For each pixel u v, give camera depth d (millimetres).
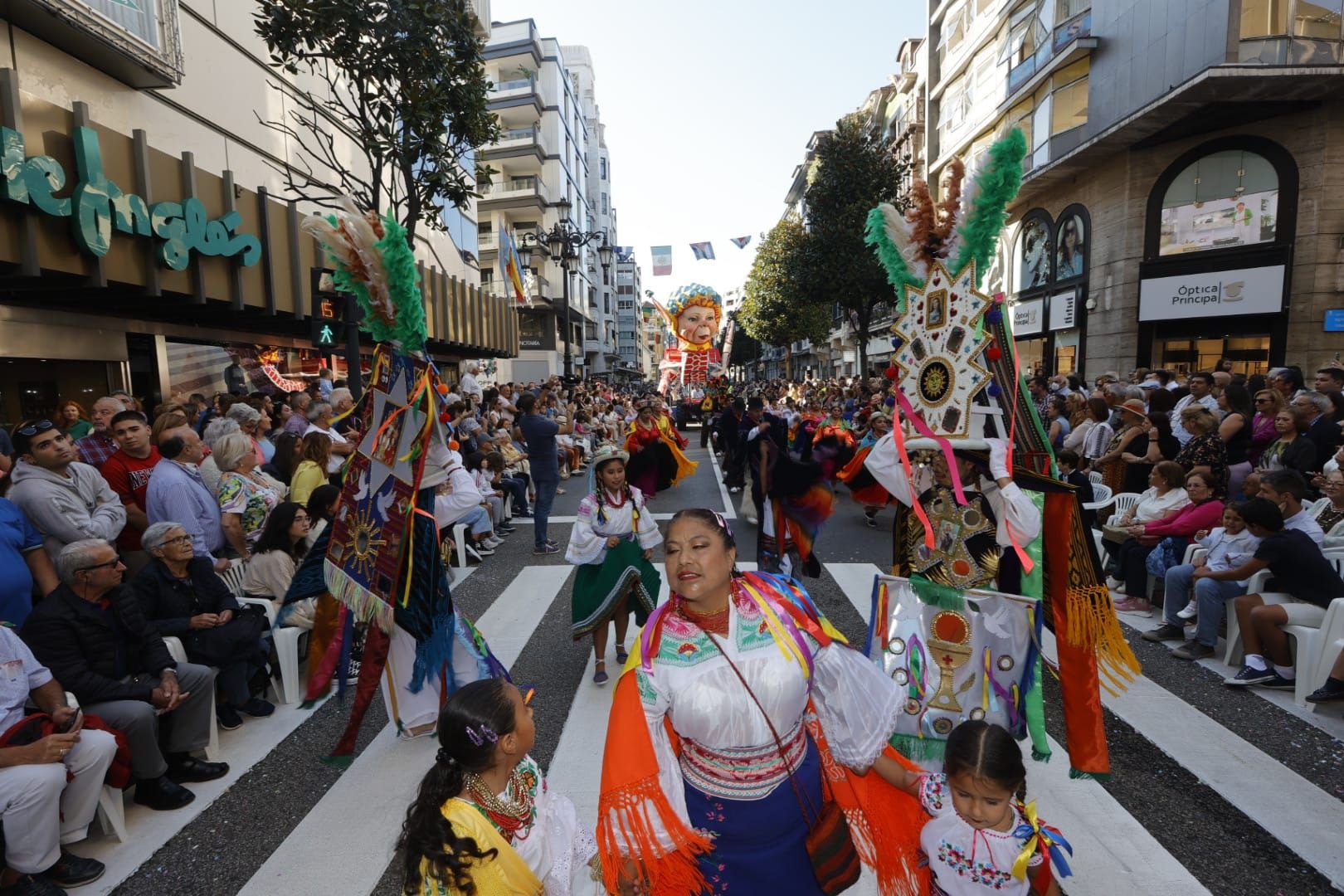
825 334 39906
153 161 8406
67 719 3045
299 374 14422
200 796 3564
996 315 3006
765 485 5875
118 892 2902
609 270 75625
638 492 4879
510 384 17906
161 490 4633
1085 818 3203
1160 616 5812
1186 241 18031
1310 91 15469
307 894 2859
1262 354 17234
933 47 32375
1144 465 7730
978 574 3279
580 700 4535
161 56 9516
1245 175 17062
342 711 4477
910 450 3383
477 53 9641
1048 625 3385
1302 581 4410
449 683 3928
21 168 6551
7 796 2754
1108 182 19562
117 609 3566
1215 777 3504
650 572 4902
